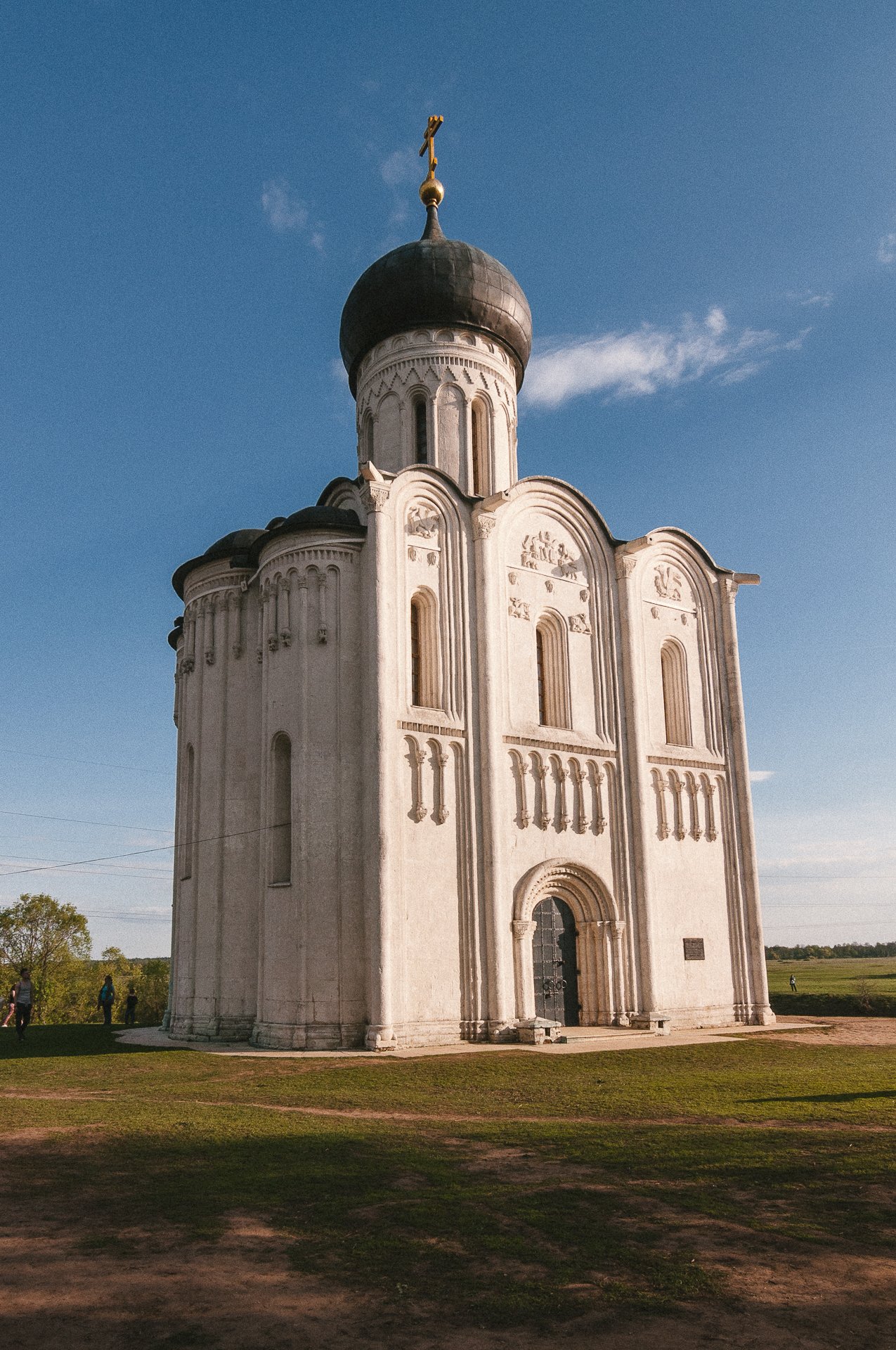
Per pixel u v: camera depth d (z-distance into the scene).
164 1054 24.14
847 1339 7.23
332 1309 7.74
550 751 29.81
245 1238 9.34
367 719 26.27
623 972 29.84
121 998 75.19
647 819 31.41
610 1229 9.60
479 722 28.28
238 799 29.30
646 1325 7.46
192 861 29.72
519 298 35.22
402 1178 11.48
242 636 30.44
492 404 34.25
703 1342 7.18
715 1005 31.83
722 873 33.34
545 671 31.50
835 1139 13.62
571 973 29.86
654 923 30.75
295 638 27.16
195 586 31.61
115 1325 7.46
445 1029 25.75
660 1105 16.72
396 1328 7.40
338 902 25.62
